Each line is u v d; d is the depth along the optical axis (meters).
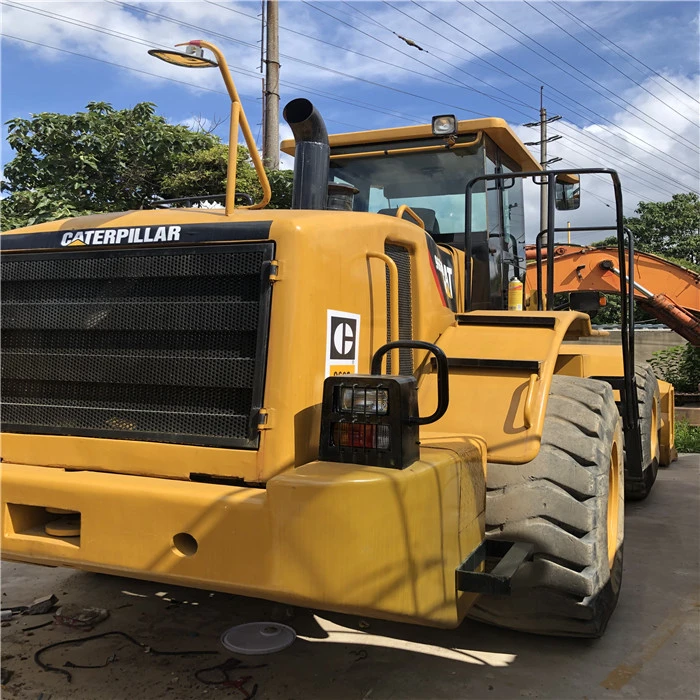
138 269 2.62
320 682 2.84
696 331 8.53
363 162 4.80
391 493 2.08
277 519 2.07
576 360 4.29
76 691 2.77
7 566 4.27
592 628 2.96
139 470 2.51
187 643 3.21
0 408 2.81
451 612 2.33
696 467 7.86
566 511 2.81
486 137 4.55
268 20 11.53
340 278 2.60
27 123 9.24
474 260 4.44
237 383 2.43
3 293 2.88
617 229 3.87
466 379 2.96
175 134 10.07
